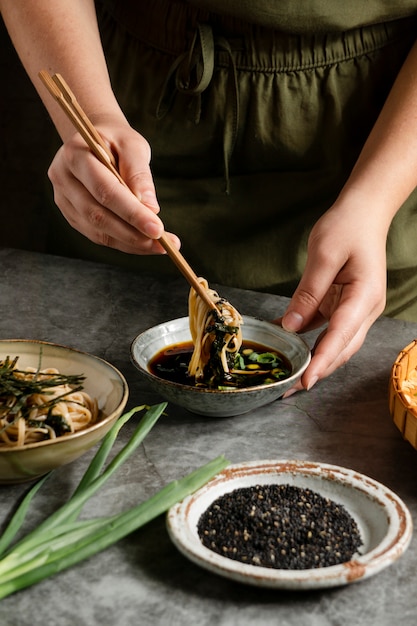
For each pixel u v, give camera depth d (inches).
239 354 36.9
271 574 26.9
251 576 26.8
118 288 44.2
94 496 31.1
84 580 28.0
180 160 47.2
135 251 38.3
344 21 43.2
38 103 68.3
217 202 47.4
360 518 29.7
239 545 28.4
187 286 44.8
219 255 47.3
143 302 43.2
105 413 33.0
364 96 45.1
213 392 33.3
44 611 27.1
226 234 47.6
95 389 33.8
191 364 35.8
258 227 47.4
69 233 51.2
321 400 36.4
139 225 34.8
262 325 37.9
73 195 37.2
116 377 33.3
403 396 32.6
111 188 35.3
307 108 45.1
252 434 34.3
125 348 39.5
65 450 30.4
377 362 39.1
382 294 37.9
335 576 26.9
